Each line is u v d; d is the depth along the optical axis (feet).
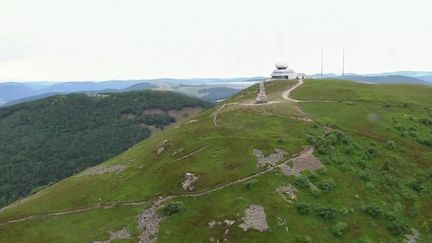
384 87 506.48
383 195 276.82
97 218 267.18
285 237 226.99
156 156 334.65
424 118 391.65
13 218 282.97
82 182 333.42
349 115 380.78
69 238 248.93
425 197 285.84
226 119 372.79
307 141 315.17
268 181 266.98
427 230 258.57
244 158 293.02
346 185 275.39
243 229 232.12
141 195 280.31
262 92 429.38
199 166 290.15
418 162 320.70
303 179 269.23
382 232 245.24
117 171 338.54
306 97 449.89
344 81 549.13
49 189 345.72
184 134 355.36
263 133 328.90
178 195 268.21
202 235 233.14
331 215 245.65
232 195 257.75
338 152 309.22
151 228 245.86
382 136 349.82
